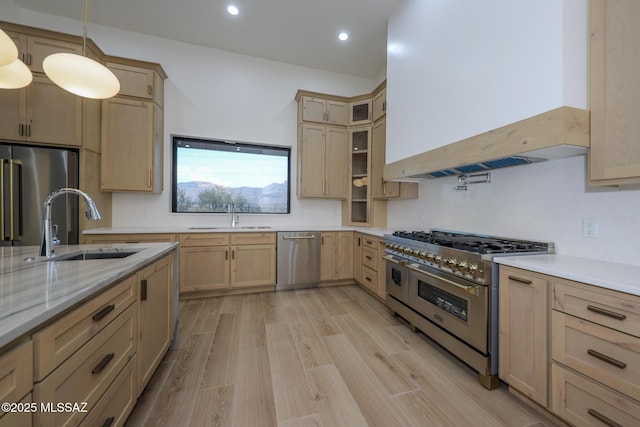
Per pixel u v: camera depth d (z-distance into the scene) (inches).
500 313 62.5
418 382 65.7
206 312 108.7
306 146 150.9
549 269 51.8
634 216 55.3
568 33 53.2
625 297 41.4
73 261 53.2
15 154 98.6
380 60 155.2
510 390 61.0
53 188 103.0
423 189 122.1
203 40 138.4
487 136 68.1
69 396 33.6
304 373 68.9
